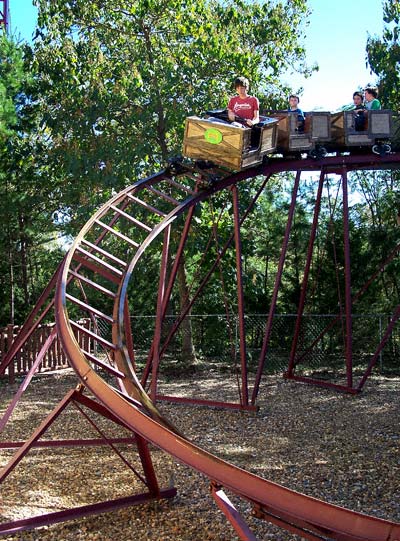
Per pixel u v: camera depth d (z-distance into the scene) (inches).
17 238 1006.4
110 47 849.5
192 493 348.8
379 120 557.9
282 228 1064.8
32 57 852.6
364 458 417.4
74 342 291.1
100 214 454.9
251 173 550.9
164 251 481.1
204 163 526.3
